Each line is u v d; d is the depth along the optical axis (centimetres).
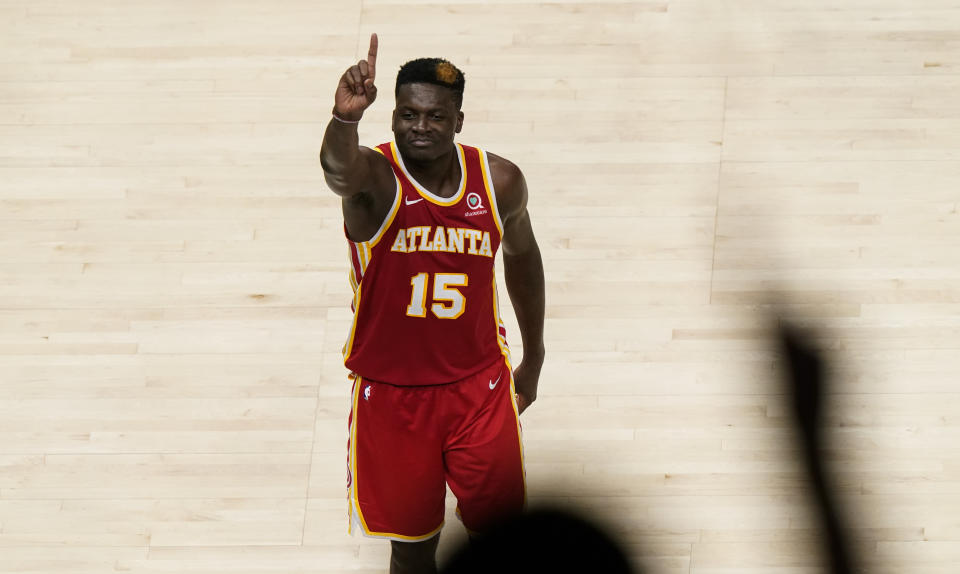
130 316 363
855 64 404
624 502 322
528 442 334
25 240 379
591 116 398
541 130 395
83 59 420
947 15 414
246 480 331
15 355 356
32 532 322
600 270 367
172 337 359
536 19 422
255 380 350
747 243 370
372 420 255
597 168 387
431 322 240
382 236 231
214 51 420
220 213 383
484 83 407
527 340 293
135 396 348
